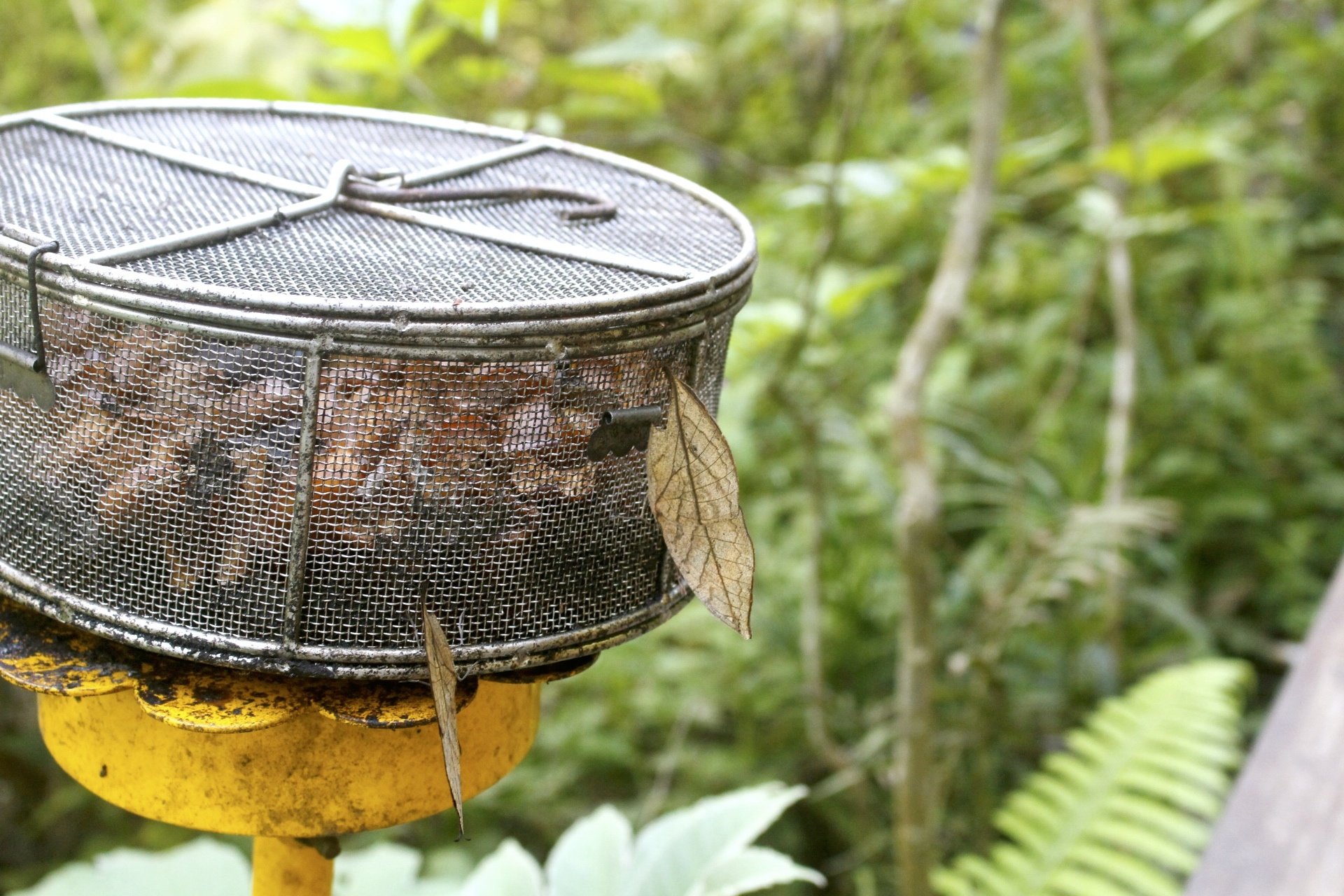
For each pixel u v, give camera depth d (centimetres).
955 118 250
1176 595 219
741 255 73
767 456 201
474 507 68
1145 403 242
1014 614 155
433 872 166
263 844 80
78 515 69
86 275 66
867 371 220
